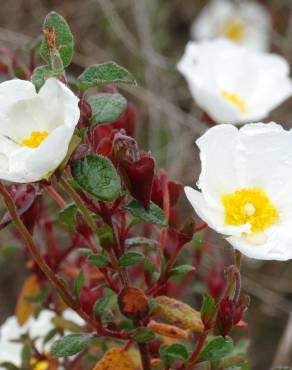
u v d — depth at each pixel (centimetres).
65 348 36
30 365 45
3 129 34
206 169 35
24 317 47
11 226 47
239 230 34
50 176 33
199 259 47
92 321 37
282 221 36
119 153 34
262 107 53
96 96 35
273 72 54
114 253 36
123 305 37
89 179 33
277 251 34
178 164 62
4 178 32
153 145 67
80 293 38
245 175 36
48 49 34
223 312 35
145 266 38
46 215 50
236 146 36
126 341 41
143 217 35
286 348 54
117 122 41
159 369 41
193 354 36
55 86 33
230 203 36
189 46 53
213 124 50
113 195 33
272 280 68
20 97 34
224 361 39
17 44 61
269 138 36
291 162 36
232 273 35
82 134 34
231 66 53
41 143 32
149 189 35
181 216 66
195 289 50
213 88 52
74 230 39
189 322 37
